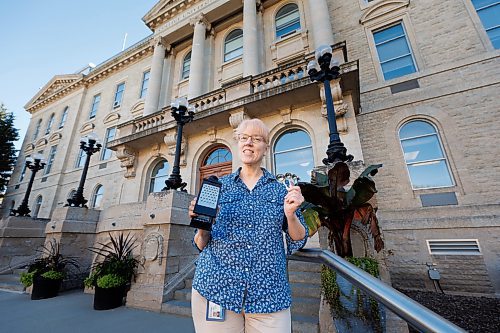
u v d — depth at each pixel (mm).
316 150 7258
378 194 7266
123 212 6957
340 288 2812
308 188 3119
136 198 10320
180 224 5707
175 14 14398
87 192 14367
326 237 3770
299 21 11172
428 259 6133
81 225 7871
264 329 1114
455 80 7305
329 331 2949
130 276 5387
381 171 7441
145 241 5613
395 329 2787
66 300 5773
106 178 13883
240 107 7977
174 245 5457
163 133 9805
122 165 11125
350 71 6453
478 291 5457
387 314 2842
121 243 5887
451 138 6871
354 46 9555
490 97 6688
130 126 11195
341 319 2705
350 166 4262
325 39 8867
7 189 20500
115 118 15789
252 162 1514
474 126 6668
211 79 12406
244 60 10312
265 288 1136
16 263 9414
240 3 12438
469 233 5910
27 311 4848
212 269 1201
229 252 1202
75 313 4672
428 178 6898
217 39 13508
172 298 5008
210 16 13297
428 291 5848
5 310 4938
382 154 7609
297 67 7844
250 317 1157
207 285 1180
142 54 16609
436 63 7840
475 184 6238
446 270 5898
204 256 1298
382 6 9602
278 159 8070
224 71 12242
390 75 8633
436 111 7281
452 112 7066
